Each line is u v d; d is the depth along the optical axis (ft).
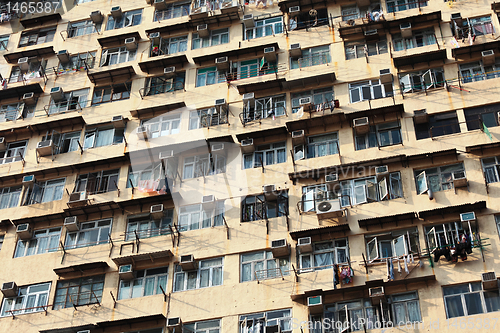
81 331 88.74
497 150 90.84
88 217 101.19
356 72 105.29
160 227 97.45
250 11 118.93
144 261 94.12
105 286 93.50
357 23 110.22
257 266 90.12
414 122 96.84
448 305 80.12
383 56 105.91
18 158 110.42
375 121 98.27
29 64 122.72
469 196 87.97
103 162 105.70
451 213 86.58
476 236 83.87
